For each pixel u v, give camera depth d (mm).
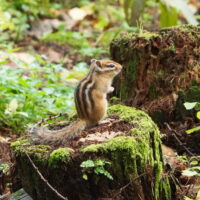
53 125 11008
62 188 9078
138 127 9758
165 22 18547
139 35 12883
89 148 8930
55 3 27625
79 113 10031
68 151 9000
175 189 10086
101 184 8977
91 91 10180
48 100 13789
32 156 9234
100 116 10148
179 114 12266
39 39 23000
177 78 12516
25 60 18562
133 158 8992
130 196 9117
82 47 22047
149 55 12695
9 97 14203
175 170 10641
